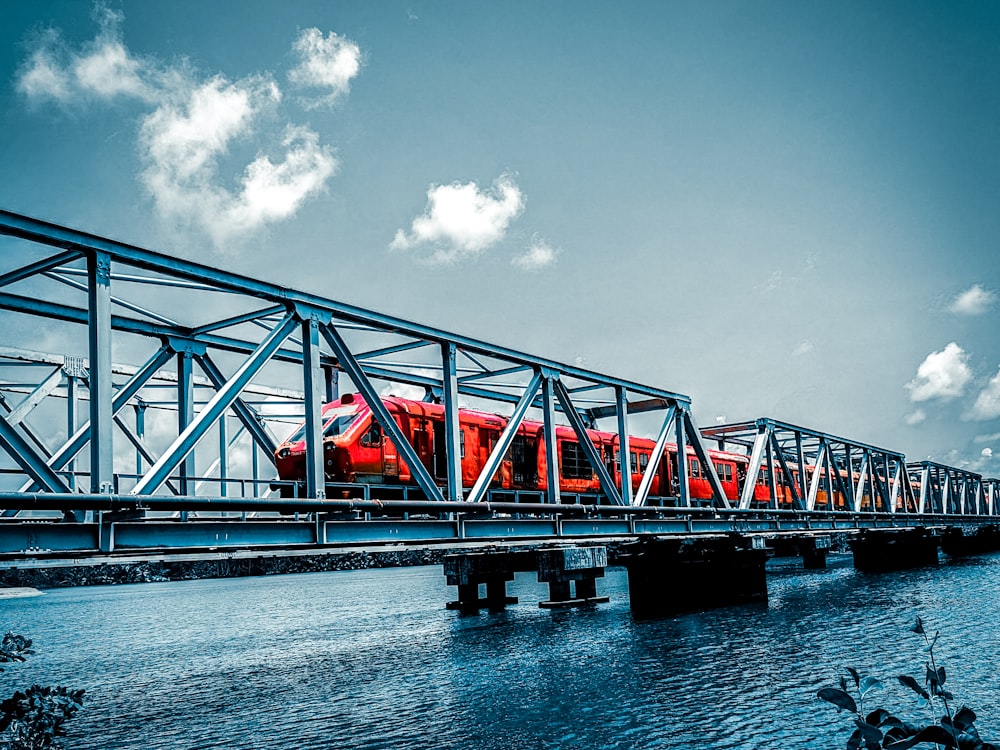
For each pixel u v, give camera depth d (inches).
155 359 717.9
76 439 693.3
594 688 755.4
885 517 1877.5
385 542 666.8
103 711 764.6
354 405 991.6
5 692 893.8
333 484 855.7
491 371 924.0
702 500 1542.8
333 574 3331.7
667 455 1460.4
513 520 813.9
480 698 738.8
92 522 482.3
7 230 456.8
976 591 1435.8
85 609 2015.3
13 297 620.4
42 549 458.9
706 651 912.3
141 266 528.7
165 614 1788.9
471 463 1091.3
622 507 954.7
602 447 1312.7
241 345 793.6
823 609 1243.8
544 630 1107.3
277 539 583.5
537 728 637.9
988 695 669.3
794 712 646.5
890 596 1400.1
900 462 2158.0
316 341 639.1
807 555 2151.8
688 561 1274.6
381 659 969.5
